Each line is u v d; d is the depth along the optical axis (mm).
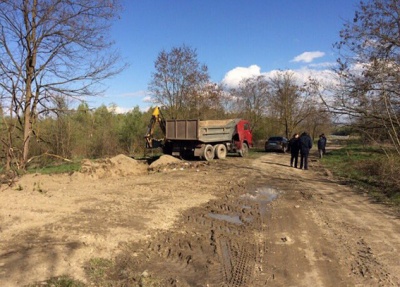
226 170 17234
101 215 8016
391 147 15711
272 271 5211
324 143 26047
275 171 17312
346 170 17438
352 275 5094
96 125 29328
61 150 23281
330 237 6871
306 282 4848
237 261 5582
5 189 11164
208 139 21188
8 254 5473
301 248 6223
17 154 16453
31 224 7129
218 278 4949
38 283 4504
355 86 18953
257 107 47125
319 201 10320
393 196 10773
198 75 31219
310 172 17406
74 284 4527
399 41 16875
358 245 6406
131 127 30500
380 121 17922
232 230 7305
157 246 6207
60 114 17375
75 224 7203
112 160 16797
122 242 6254
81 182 13016
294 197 10906
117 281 4750
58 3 15609
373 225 7746
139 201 9742
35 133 17203
